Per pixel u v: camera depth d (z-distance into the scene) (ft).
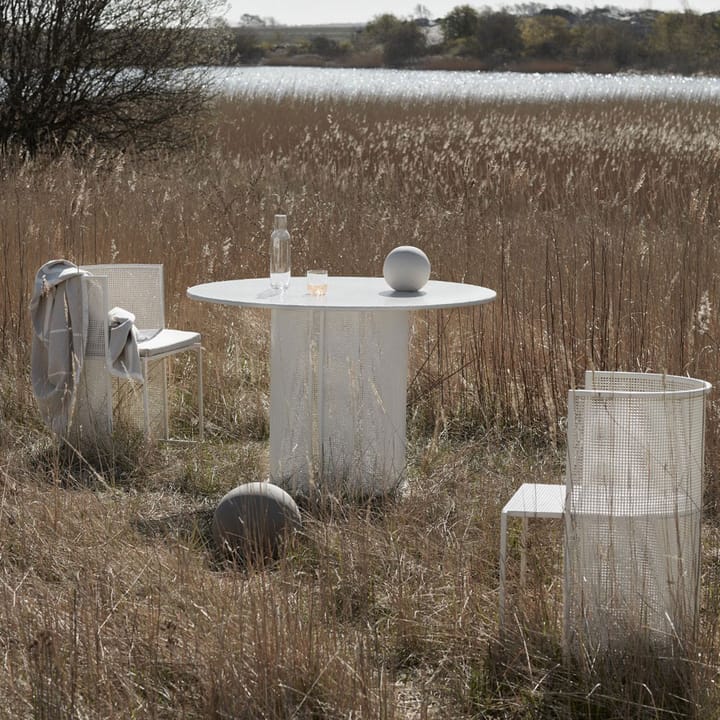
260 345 25.82
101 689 11.18
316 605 13.29
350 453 18.30
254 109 77.46
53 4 53.78
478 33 264.11
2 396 22.53
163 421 22.07
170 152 56.08
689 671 11.56
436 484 18.37
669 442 12.04
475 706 11.80
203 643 12.05
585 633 12.01
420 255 18.76
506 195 37.65
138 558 14.83
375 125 66.13
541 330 22.66
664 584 12.07
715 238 27.27
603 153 48.08
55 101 54.34
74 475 19.47
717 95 92.68
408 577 14.20
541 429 21.44
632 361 20.93
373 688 11.62
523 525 13.65
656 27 217.15
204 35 58.18
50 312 20.49
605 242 23.44
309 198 35.83
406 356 18.70
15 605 12.92
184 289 27.43
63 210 30.22
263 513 15.55
